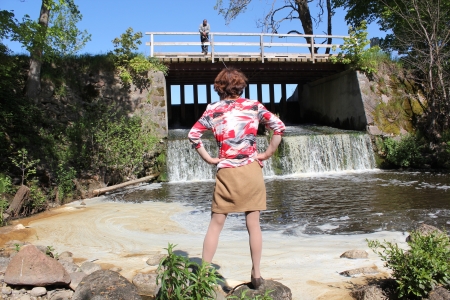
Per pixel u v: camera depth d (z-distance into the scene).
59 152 12.83
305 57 19.16
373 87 19.20
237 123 3.42
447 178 13.45
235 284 4.02
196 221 8.02
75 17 17.41
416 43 19.19
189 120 25.16
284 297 3.53
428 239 3.89
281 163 16.19
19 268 3.88
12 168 10.88
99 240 6.48
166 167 15.30
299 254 5.43
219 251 5.68
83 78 16.38
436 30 18.59
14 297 3.75
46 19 14.02
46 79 15.28
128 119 15.82
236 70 3.60
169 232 7.08
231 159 3.43
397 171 16.14
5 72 12.66
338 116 21.16
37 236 6.79
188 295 3.19
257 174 3.45
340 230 7.03
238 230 7.18
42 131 12.85
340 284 4.12
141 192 12.27
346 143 17.23
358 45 19.12
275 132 3.43
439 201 9.39
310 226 7.41
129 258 5.32
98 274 3.75
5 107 11.96
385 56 20.38
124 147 13.79
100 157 13.70
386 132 18.30
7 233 6.84
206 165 15.56
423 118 19.16
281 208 9.19
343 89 20.50
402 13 19.72
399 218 7.80
